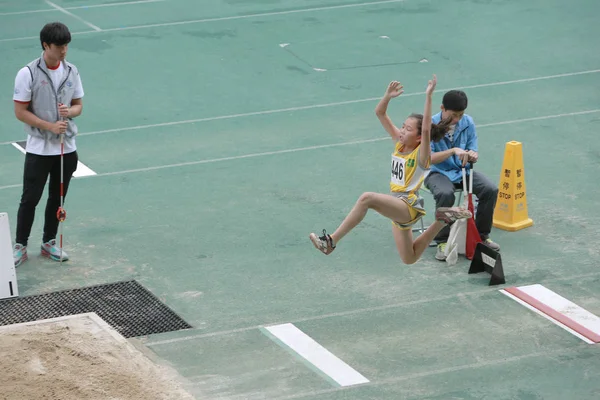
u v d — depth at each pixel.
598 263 21.81
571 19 42.31
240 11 42.97
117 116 30.86
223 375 17.23
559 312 19.59
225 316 19.39
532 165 27.44
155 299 20.03
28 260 21.70
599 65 36.53
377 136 29.58
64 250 22.14
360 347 18.27
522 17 42.56
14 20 41.03
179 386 16.66
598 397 16.64
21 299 19.91
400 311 19.66
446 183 22.20
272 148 28.55
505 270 21.48
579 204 24.97
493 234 23.45
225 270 21.36
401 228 17.23
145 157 27.77
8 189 25.36
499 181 26.11
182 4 44.09
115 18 41.56
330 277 21.11
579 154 28.27
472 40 39.19
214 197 25.17
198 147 28.55
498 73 35.38
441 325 19.12
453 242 21.75
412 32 40.12
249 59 36.47
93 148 28.31
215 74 34.81
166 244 22.55
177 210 24.38
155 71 34.97
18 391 15.99
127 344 17.84
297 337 18.59
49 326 18.45
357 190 25.66
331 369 17.48
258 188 25.77
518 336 18.72
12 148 28.20
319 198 25.14
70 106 21.34
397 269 21.58
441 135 18.22
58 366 16.91
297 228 23.44
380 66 35.91
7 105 31.48
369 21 41.66
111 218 23.86
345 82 34.25
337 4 44.44
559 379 17.23
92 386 16.30
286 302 20.00
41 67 20.62
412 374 17.34
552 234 23.33
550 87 34.06
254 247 22.45
